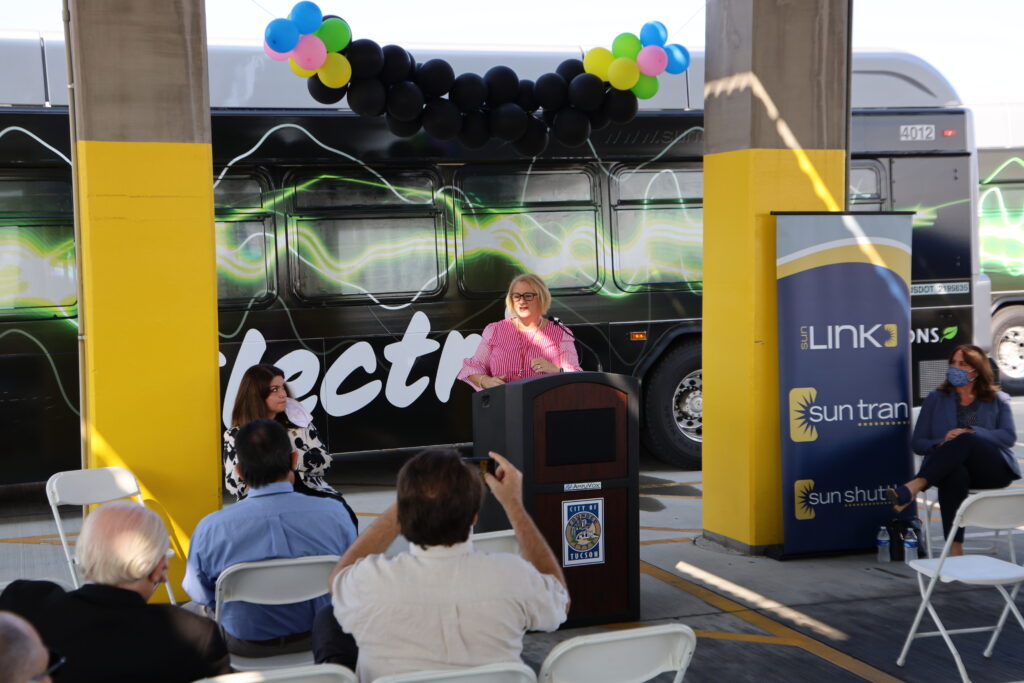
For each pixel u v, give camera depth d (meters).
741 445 6.76
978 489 6.38
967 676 4.59
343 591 3.03
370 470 10.24
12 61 8.02
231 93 8.52
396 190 8.88
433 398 8.99
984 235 12.91
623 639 3.02
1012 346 13.10
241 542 3.96
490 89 7.71
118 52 5.67
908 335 6.73
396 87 7.34
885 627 5.40
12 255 8.04
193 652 2.84
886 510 6.76
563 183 9.25
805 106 6.66
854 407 6.66
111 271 5.73
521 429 5.21
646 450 10.85
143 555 2.83
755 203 6.58
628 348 9.41
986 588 6.05
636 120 9.37
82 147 5.66
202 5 5.80
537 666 4.88
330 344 8.77
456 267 9.01
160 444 5.85
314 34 6.95
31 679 2.02
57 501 5.23
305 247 8.70
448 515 2.91
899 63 10.18
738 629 5.39
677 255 9.50
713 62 6.89
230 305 8.57
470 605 2.93
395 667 2.91
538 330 6.25
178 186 5.81
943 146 10.20
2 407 8.06
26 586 2.89
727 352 6.86
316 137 8.66
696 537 7.32
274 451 4.06
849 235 6.58
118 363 5.77
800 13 6.59
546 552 3.30
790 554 6.65
